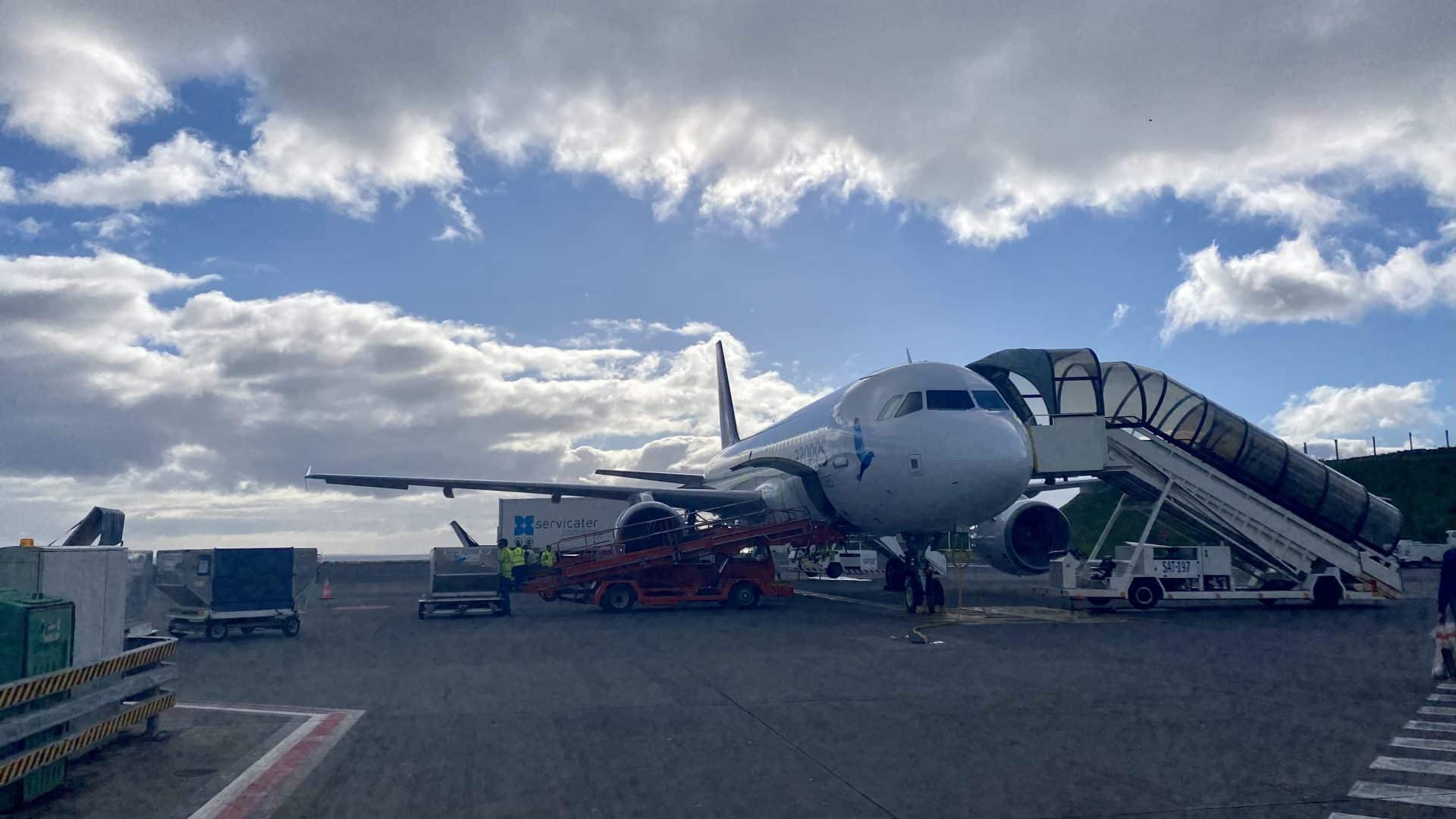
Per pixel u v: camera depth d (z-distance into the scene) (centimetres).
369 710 966
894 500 2056
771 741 803
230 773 707
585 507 5294
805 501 2502
